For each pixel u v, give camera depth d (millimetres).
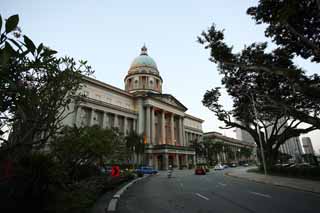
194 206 8586
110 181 14289
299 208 7809
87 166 17078
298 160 59656
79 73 7957
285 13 12875
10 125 5961
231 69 22969
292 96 20266
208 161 71625
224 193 12117
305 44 15414
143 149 43562
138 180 22766
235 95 26703
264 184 16766
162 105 62469
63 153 12820
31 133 6090
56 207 6422
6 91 3672
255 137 29734
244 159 109688
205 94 30859
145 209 8172
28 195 6457
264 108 25531
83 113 43125
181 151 58438
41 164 6934
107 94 52188
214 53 16984
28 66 3479
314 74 17172
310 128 25375
